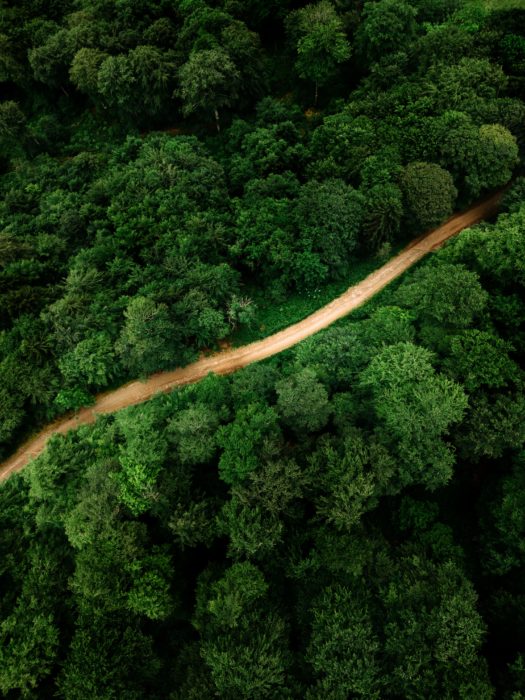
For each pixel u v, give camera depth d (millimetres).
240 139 73125
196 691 36219
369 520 46875
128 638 39062
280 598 41312
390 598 37781
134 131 80062
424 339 49250
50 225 68062
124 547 40312
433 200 58281
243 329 62719
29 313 59062
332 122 67312
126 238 62438
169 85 74188
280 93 80562
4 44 80625
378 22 67750
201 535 41719
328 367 50781
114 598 39094
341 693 33969
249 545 38500
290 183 66062
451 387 42875
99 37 77875
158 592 39406
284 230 61812
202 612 39938
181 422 45312
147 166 69000
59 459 46906
